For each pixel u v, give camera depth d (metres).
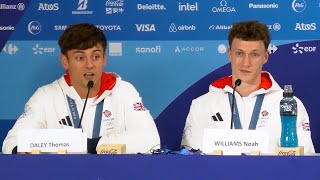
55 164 9.40
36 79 14.76
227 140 9.94
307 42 14.48
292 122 10.85
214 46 14.60
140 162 9.33
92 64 12.37
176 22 14.60
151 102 14.78
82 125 12.70
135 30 14.65
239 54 12.62
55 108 12.73
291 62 14.55
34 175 9.41
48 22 14.66
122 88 12.92
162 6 14.59
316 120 14.56
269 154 9.60
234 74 12.77
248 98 12.86
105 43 12.57
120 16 14.62
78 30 12.36
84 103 12.27
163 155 9.33
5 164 9.41
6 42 14.70
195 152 10.34
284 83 14.56
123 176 9.36
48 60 14.73
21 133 10.11
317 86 14.53
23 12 14.68
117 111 12.76
